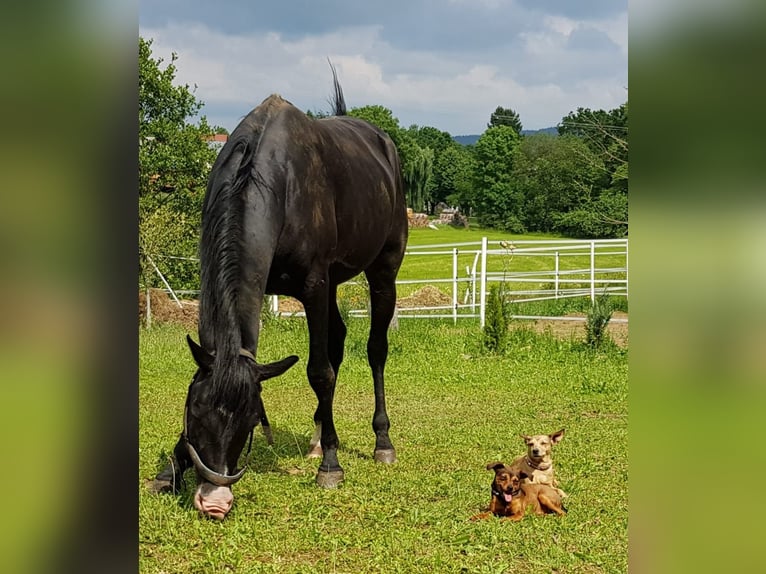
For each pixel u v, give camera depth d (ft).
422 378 36.65
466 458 22.20
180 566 13.66
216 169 17.62
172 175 72.08
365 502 17.62
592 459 22.08
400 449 23.22
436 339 48.49
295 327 52.03
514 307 64.90
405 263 131.64
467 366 39.99
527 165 250.78
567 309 68.54
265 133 18.26
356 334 48.65
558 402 31.48
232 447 15.17
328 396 19.43
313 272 18.98
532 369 39.24
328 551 14.79
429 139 357.41
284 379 36.35
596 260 125.80
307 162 18.72
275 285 19.16
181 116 73.61
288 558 14.40
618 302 70.03
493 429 26.16
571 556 14.29
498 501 16.87
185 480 18.81
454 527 15.83
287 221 18.10
